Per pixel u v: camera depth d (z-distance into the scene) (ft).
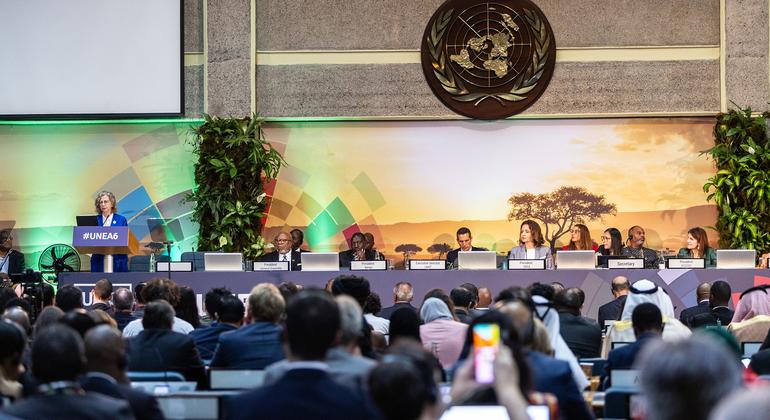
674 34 52.29
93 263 46.96
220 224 50.11
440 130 52.54
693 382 8.64
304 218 52.42
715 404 8.59
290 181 52.60
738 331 29.45
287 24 53.01
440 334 24.64
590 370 23.21
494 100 52.08
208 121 51.08
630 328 27.89
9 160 53.06
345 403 12.83
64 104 52.06
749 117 50.60
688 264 41.65
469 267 42.01
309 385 12.87
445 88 52.11
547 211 52.03
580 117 52.08
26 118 51.98
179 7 52.16
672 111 52.03
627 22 52.39
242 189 50.80
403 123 52.65
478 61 52.24
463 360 16.11
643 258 43.70
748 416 7.32
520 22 52.16
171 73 51.98
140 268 46.44
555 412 13.76
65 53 52.11
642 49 52.26
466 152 52.42
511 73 52.08
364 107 52.65
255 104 52.54
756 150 49.78
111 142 53.11
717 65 52.19
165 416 16.10
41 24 52.19
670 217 51.83
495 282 41.22
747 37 51.90
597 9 52.39
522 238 45.70
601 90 52.16
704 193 51.83
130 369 22.03
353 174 52.54
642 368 9.04
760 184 49.24
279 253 47.85
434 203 52.31
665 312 29.17
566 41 52.44
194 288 41.68
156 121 52.75
